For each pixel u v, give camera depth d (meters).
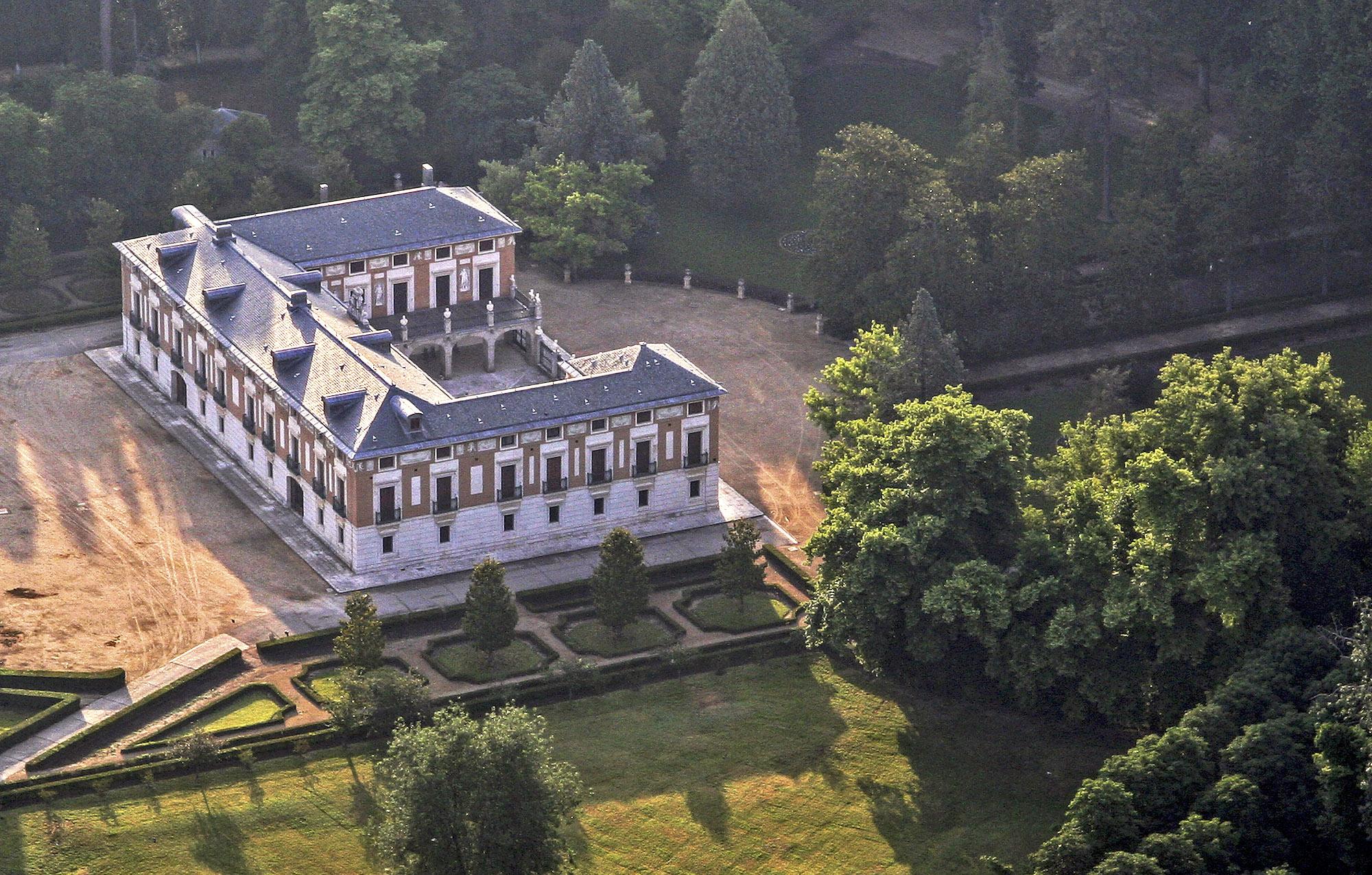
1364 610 184.88
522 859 176.75
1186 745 186.00
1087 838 180.62
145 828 189.62
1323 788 179.25
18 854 185.50
